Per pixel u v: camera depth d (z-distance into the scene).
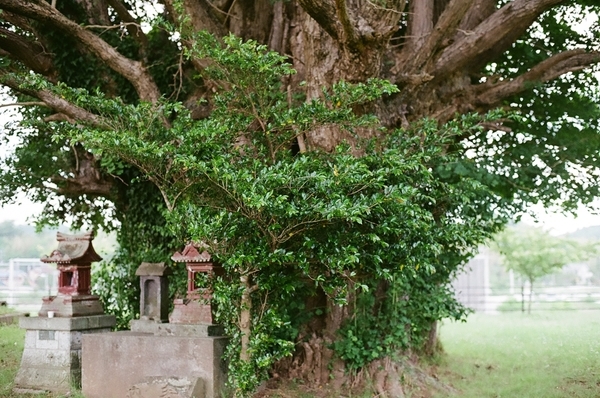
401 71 8.27
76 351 7.77
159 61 9.91
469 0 7.59
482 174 8.93
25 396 7.52
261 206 5.40
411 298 8.96
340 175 5.62
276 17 9.52
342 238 6.08
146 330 7.51
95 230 11.69
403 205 5.93
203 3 8.98
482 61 9.74
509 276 33.94
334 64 7.73
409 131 7.09
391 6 7.30
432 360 10.03
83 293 8.15
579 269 34.91
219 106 6.55
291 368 8.24
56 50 9.66
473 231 6.82
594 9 9.81
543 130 10.15
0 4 7.65
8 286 25.89
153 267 7.79
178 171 6.07
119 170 9.75
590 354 11.33
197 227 5.67
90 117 7.69
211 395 6.80
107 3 10.41
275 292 6.54
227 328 6.70
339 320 8.34
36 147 10.90
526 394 8.30
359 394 7.81
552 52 10.25
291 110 6.37
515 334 14.90
